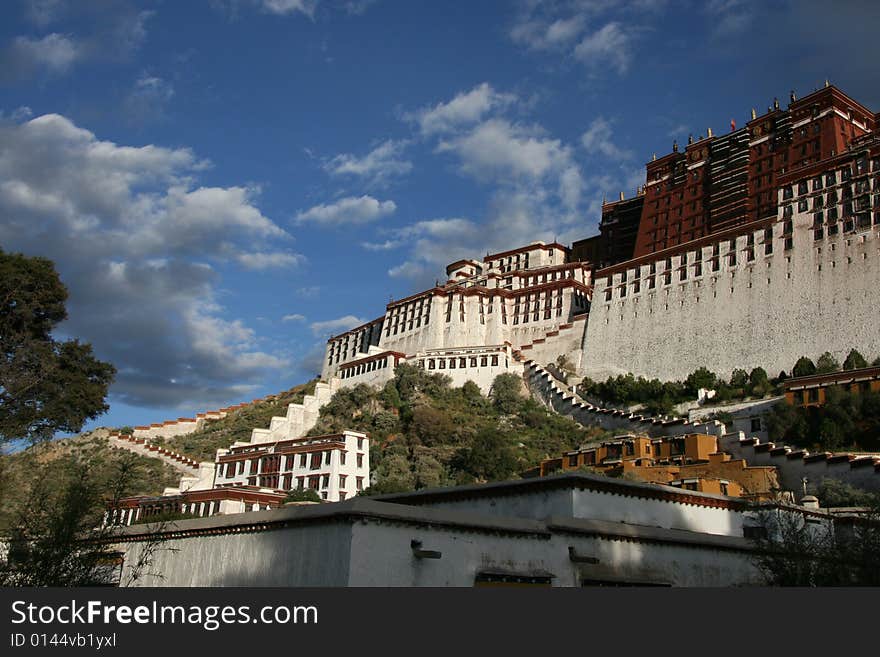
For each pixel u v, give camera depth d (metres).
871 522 26.11
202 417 151.12
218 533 24.52
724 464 66.75
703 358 109.88
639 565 25.38
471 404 122.25
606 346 123.75
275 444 104.00
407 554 20.55
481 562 21.88
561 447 100.12
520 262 171.12
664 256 121.69
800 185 107.31
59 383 57.03
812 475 63.81
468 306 147.50
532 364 126.12
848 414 74.56
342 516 20.14
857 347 93.81
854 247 98.62
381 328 161.12
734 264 111.62
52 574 19.91
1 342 55.94
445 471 96.31
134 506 82.25
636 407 107.50
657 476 68.62
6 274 56.12
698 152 141.00
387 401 124.06
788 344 100.75
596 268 157.00
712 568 27.25
